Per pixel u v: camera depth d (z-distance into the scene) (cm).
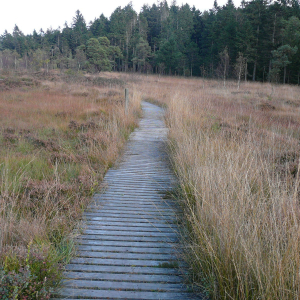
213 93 2542
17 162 630
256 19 5359
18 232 347
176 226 418
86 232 395
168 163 706
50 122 1127
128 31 7562
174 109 1148
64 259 329
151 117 1359
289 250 263
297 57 4475
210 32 6303
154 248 361
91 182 546
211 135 747
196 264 318
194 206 430
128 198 511
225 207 327
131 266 325
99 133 873
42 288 261
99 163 689
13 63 5003
